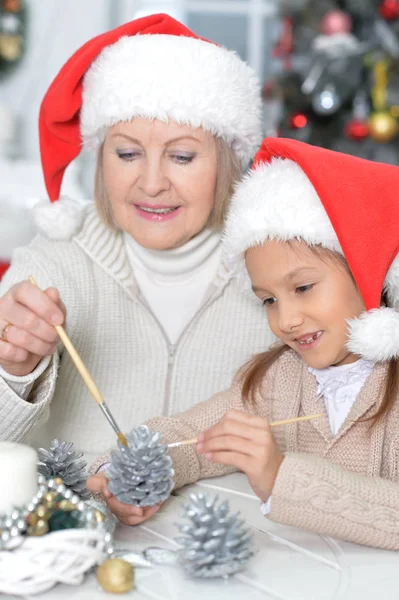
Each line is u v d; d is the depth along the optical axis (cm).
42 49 380
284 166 103
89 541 71
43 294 88
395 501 85
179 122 111
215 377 130
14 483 71
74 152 126
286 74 267
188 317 131
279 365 112
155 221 117
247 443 84
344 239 94
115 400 128
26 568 66
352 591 72
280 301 101
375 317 96
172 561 77
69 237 129
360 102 262
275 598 71
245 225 100
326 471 86
